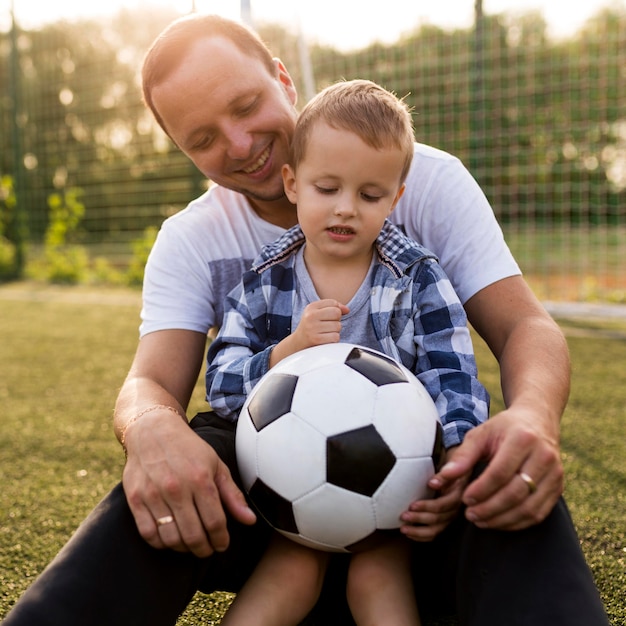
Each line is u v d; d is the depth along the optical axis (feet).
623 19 31.32
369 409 3.28
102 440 7.95
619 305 16.99
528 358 3.58
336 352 3.56
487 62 26.76
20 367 11.89
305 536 3.33
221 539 3.07
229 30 4.34
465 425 3.50
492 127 26.86
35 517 5.80
